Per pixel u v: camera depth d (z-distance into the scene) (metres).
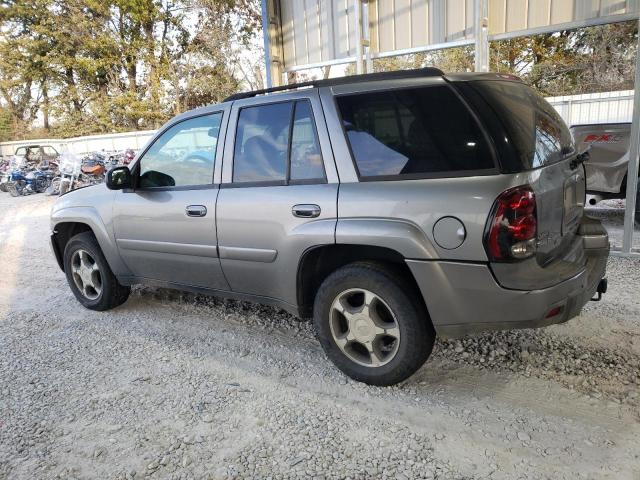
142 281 4.40
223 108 3.75
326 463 2.50
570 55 18.28
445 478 2.35
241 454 2.60
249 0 25.30
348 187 3.03
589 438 2.56
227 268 3.68
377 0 7.53
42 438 2.83
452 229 2.67
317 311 3.23
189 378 3.42
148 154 4.18
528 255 2.64
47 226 10.28
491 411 2.84
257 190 3.43
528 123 2.91
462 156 2.71
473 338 3.71
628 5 5.47
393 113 2.94
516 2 6.29
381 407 2.95
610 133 6.96
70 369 3.66
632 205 5.41
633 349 3.42
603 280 3.32
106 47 27.52
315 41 8.23
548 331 3.76
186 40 28.27
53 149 19.86
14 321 4.74
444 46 7.03
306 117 3.26
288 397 3.11
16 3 28.20
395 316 2.93
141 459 2.61
